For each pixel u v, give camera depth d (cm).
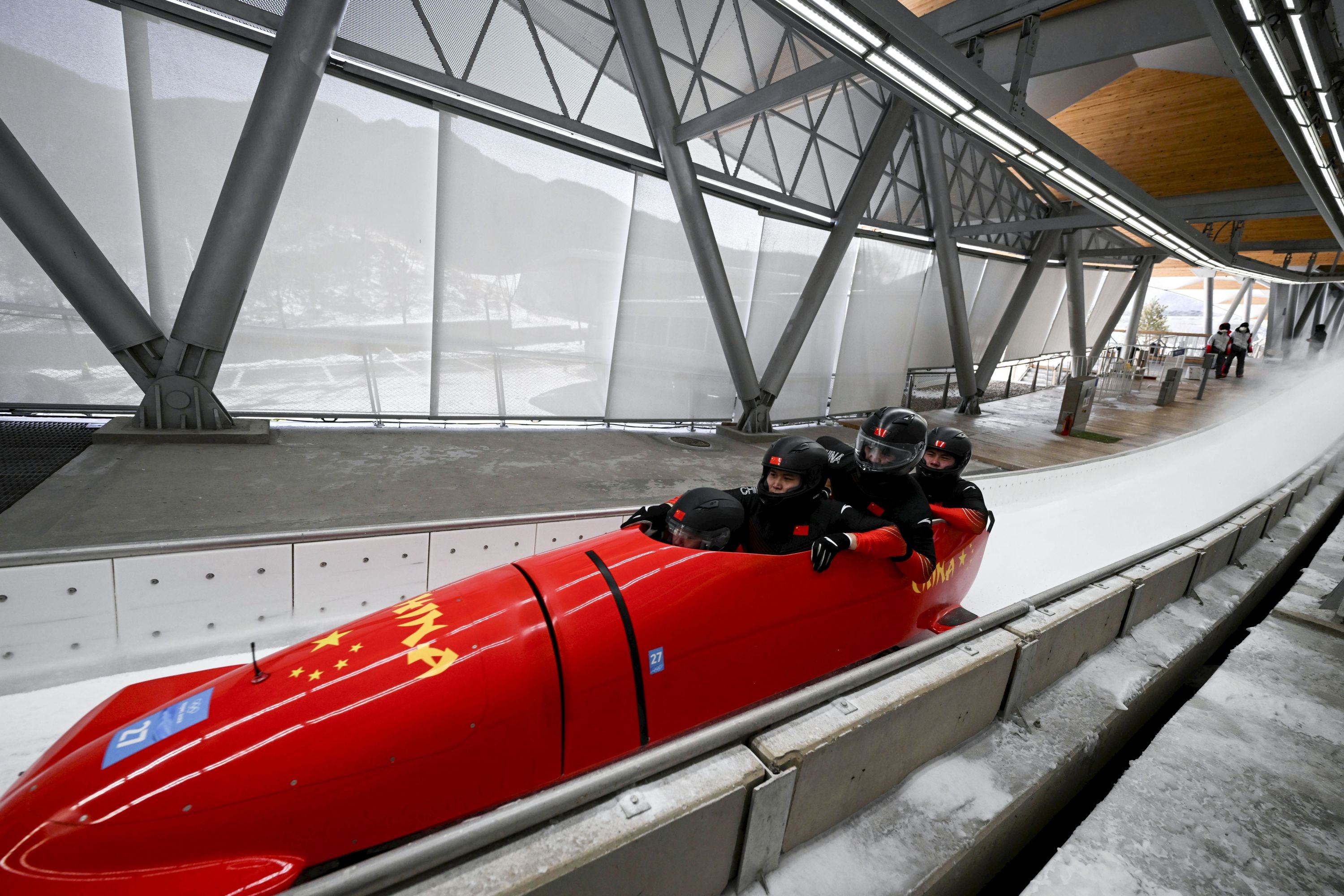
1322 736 192
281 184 452
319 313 549
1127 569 251
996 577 399
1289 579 413
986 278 1284
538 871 85
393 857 79
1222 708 204
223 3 455
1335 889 137
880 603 248
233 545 273
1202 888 135
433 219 577
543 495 420
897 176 948
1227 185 1062
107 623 253
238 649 278
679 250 729
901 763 149
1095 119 930
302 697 138
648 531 225
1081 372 1516
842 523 232
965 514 291
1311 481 546
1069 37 559
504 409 658
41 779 125
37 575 238
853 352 994
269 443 485
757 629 202
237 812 121
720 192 736
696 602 188
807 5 331
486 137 576
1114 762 223
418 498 387
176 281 502
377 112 528
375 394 590
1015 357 1619
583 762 167
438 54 529
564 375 688
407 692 143
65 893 109
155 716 136
